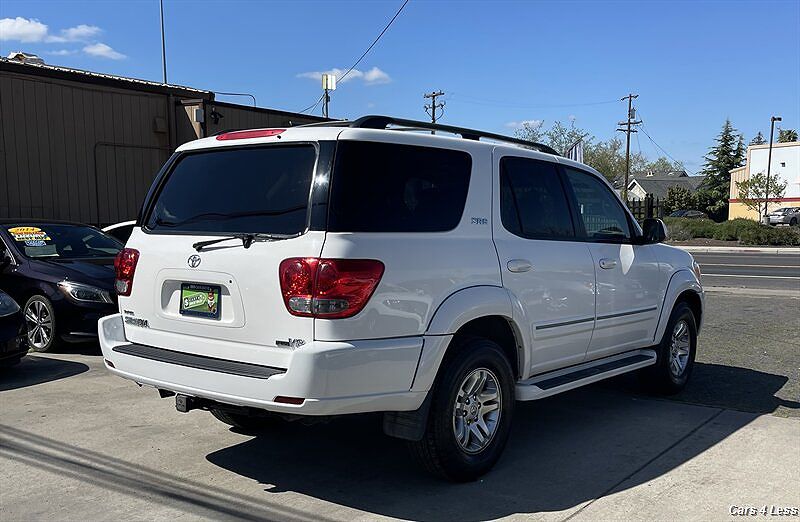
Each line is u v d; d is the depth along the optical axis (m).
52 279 8.03
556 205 5.16
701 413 5.78
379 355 3.70
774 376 7.01
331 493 4.13
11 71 11.76
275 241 3.73
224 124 14.79
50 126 12.40
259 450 4.89
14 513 3.81
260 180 4.02
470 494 4.12
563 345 5.04
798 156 53.12
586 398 6.31
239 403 3.73
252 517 3.78
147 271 4.32
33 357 7.90
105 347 4.41
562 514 3.83
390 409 3.83
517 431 5.32
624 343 5.73
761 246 31.95
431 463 4.13
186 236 4.16
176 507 3.90
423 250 3.97
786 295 13.26
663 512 3.85
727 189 72.06
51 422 5.48
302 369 3.52
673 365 6.35
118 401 6.10
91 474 4.39
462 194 4.37
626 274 5.63
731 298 12.86
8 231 8.77
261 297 3.75
